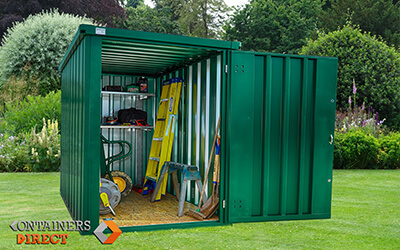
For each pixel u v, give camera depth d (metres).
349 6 24.58
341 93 13.26
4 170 9.14
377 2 23.56
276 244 4.09
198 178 5.30
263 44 28.53
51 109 11.05
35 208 5.64
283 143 5.05
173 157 6.95
